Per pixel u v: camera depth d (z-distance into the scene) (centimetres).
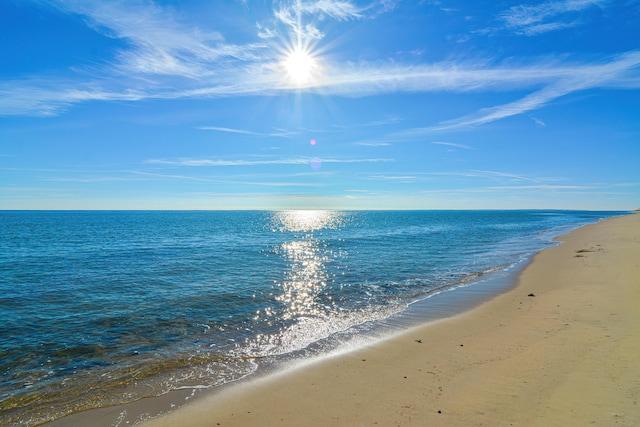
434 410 591
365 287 1733
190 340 1051
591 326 959
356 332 1086
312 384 734
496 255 2784
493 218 12538
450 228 6675
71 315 1295
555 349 812
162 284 1822
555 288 1504
